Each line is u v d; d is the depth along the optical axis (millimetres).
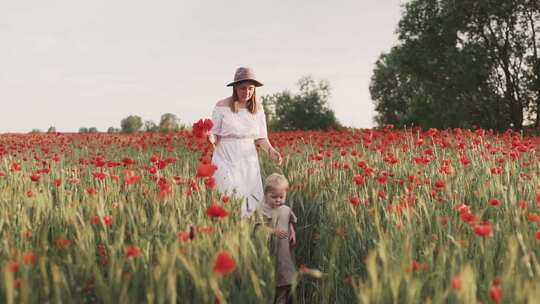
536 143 9984
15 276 2373
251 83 4883
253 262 2805
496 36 26062
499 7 24047
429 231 3279
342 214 4098
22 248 2816
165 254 2354
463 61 24891
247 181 4949
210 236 2824
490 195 4270
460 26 25594
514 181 4977
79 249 2660
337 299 3389
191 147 9797
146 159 9164
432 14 27141
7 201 3896
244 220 3158
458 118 25938
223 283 2520
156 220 3160
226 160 4953
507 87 26156
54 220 3387
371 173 4906
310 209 4980
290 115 46344
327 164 6414
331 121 45969
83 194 4203
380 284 2178
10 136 19297
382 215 4082
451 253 2822
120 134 19156
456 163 6105
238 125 4949
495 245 2949
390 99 38406
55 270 2193
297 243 4902
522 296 2031
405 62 27891
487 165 5504
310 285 4246
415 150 7656
